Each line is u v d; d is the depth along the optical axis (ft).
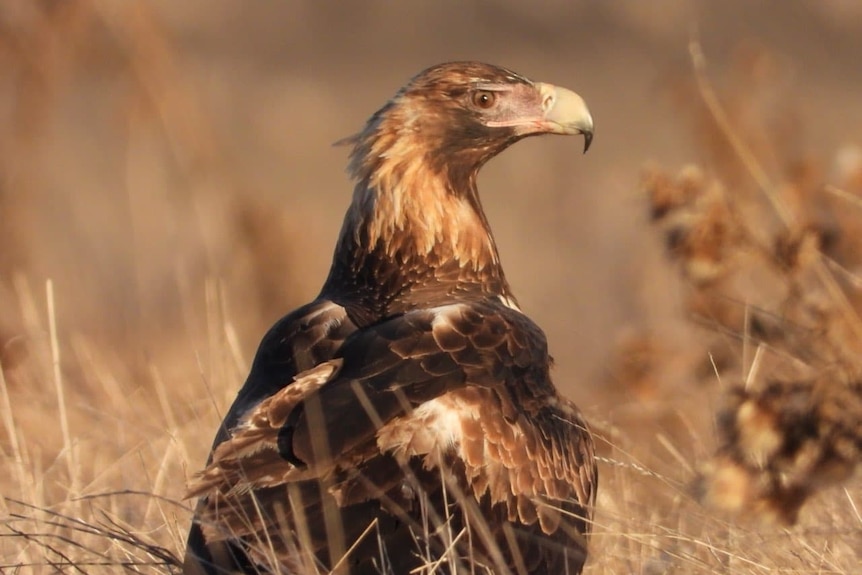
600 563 49.52
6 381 65.00
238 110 197.47
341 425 40.81
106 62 106.93
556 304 102.42
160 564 45.62
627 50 231.71
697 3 238.68
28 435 61.26
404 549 40.04
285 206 103.81
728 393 49.78
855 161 58.08
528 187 141.28
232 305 91.25
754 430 48.34
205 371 68.80
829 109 174.50
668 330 71.20
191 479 41.81
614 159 159.84
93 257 113.91
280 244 96.37
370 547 39.81
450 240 50.75
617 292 92.53
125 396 66.33
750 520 49.29
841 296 53.57
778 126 75.97
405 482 40.63
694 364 64.64
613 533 47.96
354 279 50.90
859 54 221.46
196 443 59.26
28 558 48.93
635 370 66.85
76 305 99.60
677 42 231.71
